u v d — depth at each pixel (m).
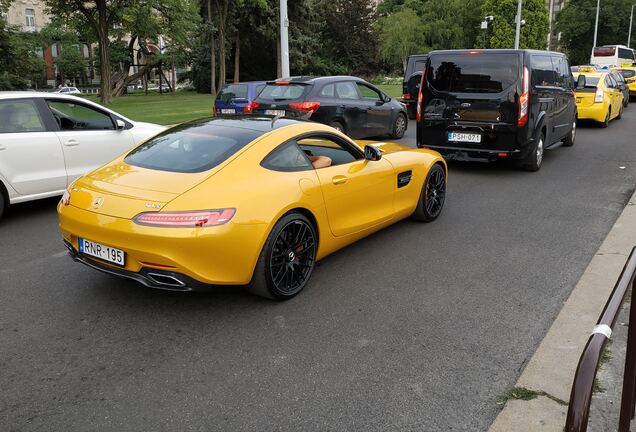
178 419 2.84
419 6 66.44
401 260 5.20
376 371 3.29
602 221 6.49
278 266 4.17
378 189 5.33
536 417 2.81
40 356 3.46
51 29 49.84
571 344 3.56
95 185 4.09
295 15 48.00
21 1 67.12
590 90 15.15
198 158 4.16
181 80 60.75
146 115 21.17
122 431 2.75
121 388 3.12
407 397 3.03
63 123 7.09
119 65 58.94
